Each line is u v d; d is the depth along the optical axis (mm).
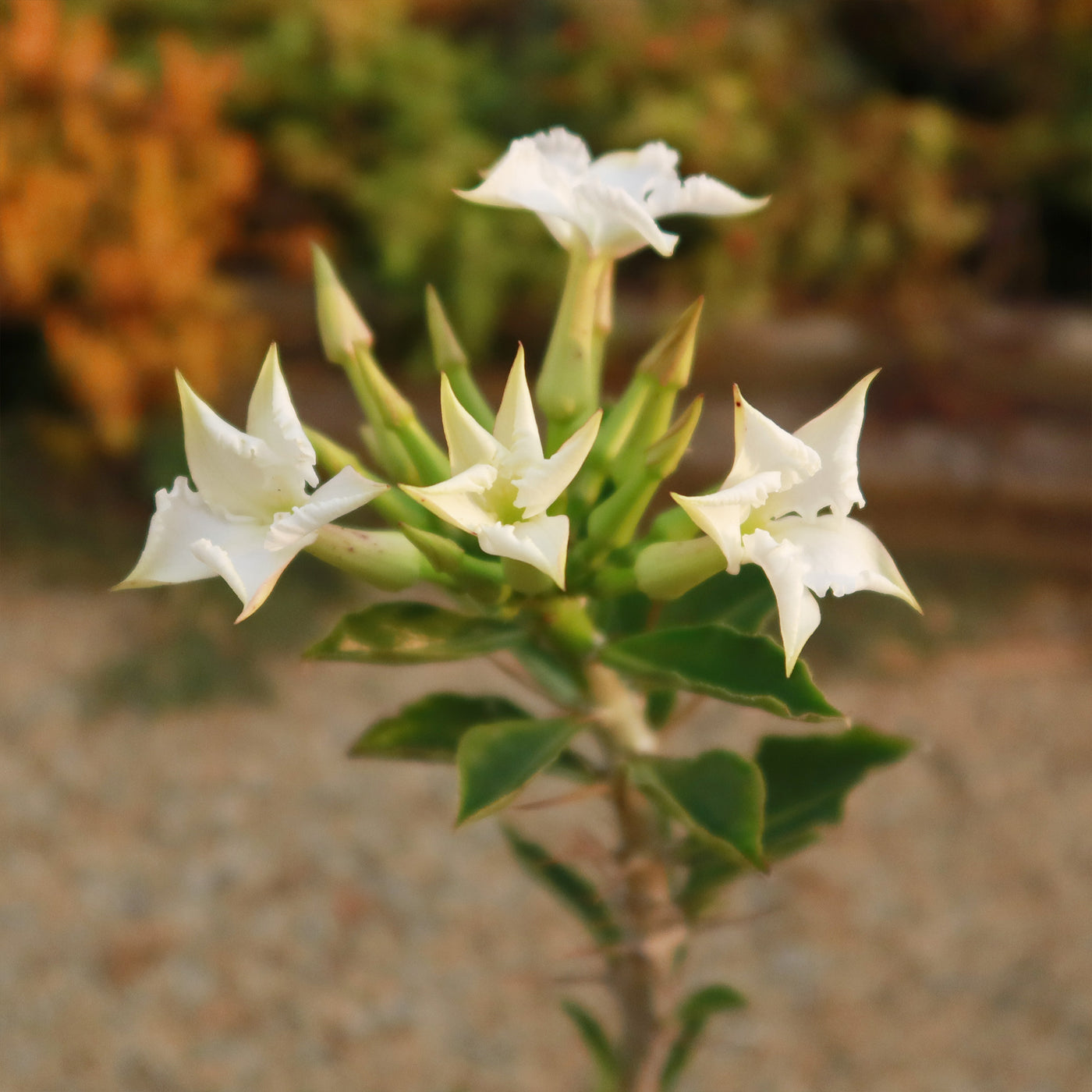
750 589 576
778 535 510
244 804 1240
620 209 533
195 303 1562
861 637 1448
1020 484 1488
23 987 1041
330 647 529
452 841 1200
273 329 1666
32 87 1524
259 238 1691
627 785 570
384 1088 960
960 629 1460
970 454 1509
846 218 1599
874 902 1122
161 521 509
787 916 1109
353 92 1654
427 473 537
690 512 501
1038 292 1673
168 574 508
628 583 529
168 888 1146
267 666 1417
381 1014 1022
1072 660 1410
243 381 1666
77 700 1364
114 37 1766
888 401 1558
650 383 534
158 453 1578
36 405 1729
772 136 1606
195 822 1218
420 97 1658
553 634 544
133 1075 970
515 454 500
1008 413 1540
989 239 1658
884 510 1540
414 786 1272
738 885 1146
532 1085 959
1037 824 1198
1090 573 1527
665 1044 596
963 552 1555
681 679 530
